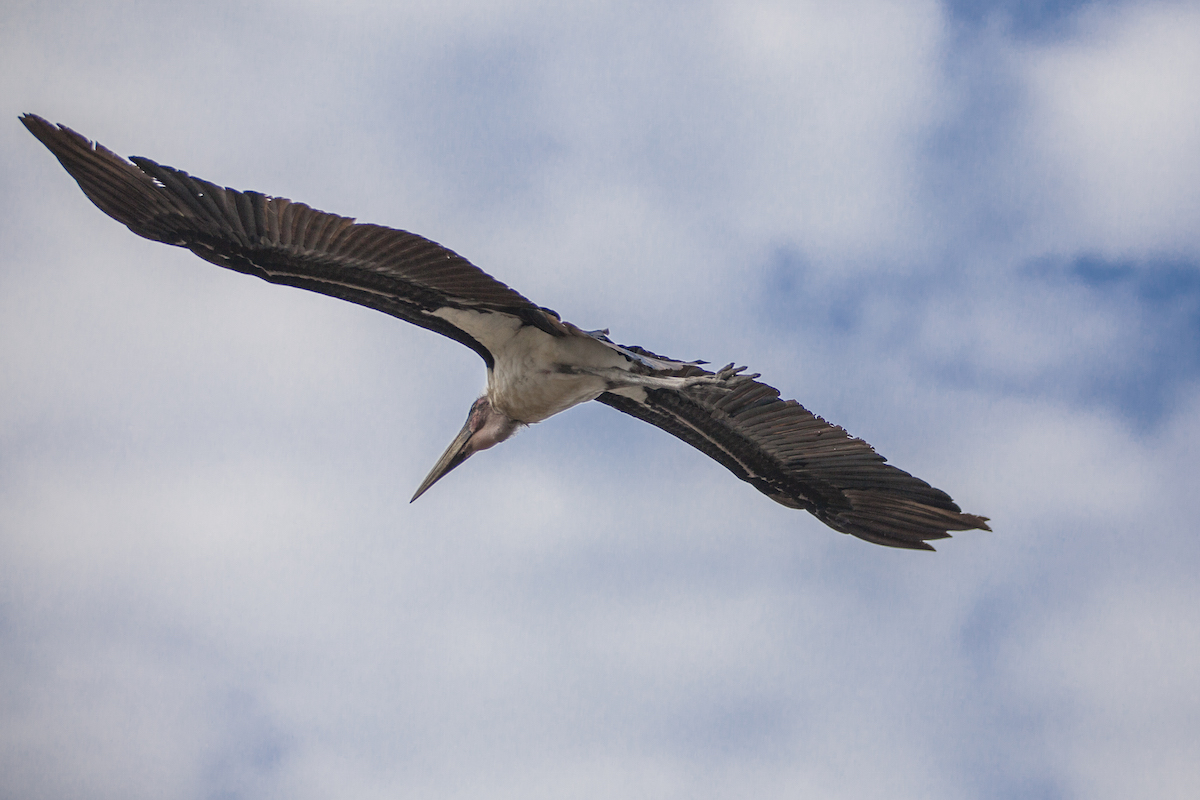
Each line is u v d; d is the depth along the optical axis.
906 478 16.36
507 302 13.77
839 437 16.16
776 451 16.75
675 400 16.58
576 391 15.02
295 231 12.18
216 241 12.41
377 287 13.23
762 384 15.89
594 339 14.77
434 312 13.92
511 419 15.95
